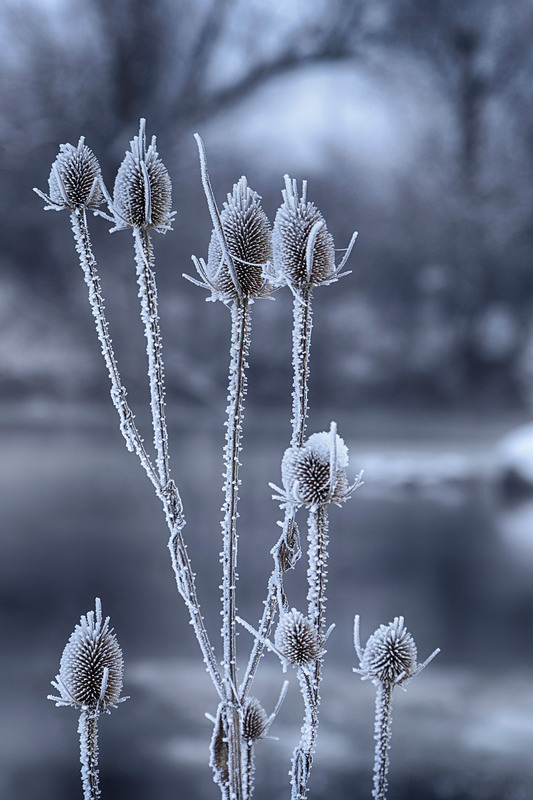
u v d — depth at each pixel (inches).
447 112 1364.4
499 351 1363.2
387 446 975.6
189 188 1211.2
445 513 629.0
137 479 739.4
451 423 1234.6
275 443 935.0
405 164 1390.3
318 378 1366.9
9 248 1144.8
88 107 1127.6
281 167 1327.5
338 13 1234.6
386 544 516.1
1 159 1104.8
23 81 1115.3
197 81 1202.6
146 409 1169.4
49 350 1232.2
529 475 711.1
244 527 548.1
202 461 818.8
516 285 1352.1
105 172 1144.8
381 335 1387.8
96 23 1136.2
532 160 1331.2
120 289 1119.6
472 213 1341.0
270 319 1259.2
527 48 1294.3
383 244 1363.2
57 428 1071.6
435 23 1264.8
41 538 514.6
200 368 1253.7
